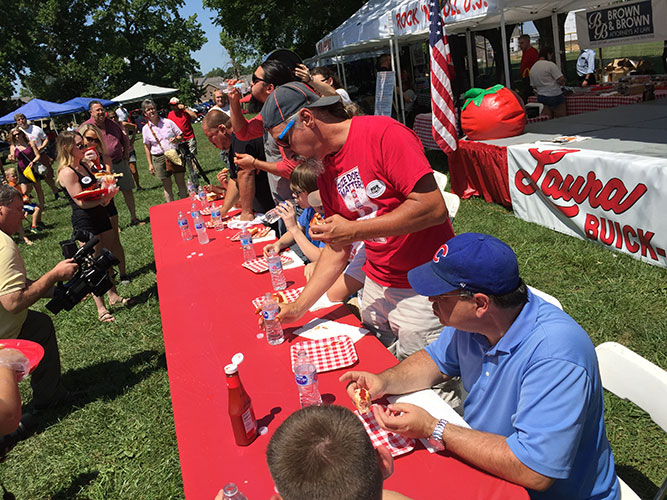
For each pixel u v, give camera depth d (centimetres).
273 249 326
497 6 671
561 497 159
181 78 5481
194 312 279
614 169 437
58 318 546
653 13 1003
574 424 140
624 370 184
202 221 406
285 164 384
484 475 149
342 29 1220
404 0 1032
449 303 157
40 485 311
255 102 400
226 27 2439
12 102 4819
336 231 201
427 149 1057
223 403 197
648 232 416
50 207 1209
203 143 2142
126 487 298
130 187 841
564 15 1289
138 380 402
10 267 316
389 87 887
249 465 164
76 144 481
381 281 244
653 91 800
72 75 4878
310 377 181
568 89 938
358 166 214
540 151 520
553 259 468
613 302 380
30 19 4781
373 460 101
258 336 243
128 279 600
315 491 95
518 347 153
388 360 209
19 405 184
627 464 257
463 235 161
